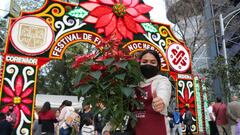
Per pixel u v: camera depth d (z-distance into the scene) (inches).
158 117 98.0
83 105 105.1
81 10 425.7
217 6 884.6
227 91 639.8
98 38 424.8
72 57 112.1
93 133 314.3
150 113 98.2
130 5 460.1
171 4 850.8
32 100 369.7
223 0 888.3
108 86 99.6
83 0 430.0
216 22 893.8
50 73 1118.4
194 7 828.0
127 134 102.0
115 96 101.2
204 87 665.6
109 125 106.6
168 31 496.7
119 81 100.0
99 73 97.7
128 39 449.7
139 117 99.5
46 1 407.8
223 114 386.9
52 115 358.6
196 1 827.4
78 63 101.5
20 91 366.6
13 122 336.2
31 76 375.6
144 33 466.9
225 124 384.5
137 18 463.8
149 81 101.5
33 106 368.5
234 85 655.8
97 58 102.6
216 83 705.6
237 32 973.2
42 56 387.2
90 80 101.4
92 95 103.3
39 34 389.4
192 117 495.5
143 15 469.7
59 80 1104.8
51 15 406.0
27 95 368.8
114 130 103.7
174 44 494.3
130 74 99.2
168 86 97.2
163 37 487.8
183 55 500.7
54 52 395.2
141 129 98.0
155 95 97.3
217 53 880.9
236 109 169.8
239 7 906.7
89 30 423.2
